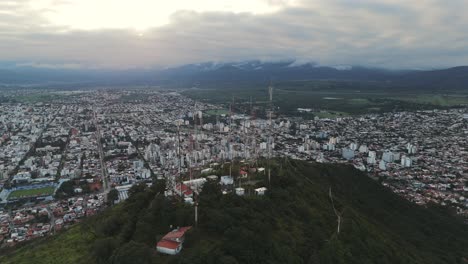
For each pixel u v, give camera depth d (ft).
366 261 316.81
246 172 448.65
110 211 387.75
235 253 251.19
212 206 308.81
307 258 291.99
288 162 604.08
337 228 352.49
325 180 578.66
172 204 307.17
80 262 280.72
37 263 307.58
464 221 569.64
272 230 305.53
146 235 272.72
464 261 422.00
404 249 384.27
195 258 236.22
